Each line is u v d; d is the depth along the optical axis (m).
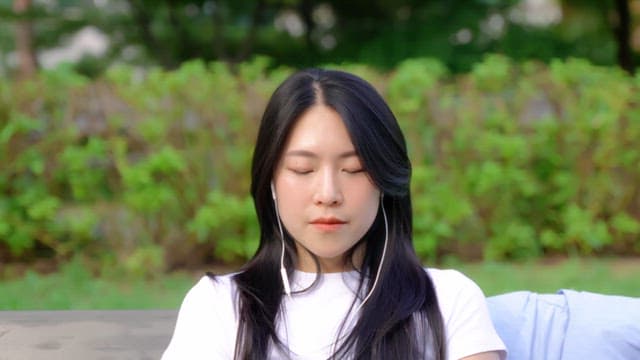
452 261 5.55
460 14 9.30
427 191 5.41
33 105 5.32
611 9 9.75
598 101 5.55
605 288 4.89
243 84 5.41
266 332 1.86
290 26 10.11
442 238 5.54
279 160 1.83
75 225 5.27
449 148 5.46
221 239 5.37
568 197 5.59
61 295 4.79
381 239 1.93
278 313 1.88
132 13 9.57
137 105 5.33
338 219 1.79
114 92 5.34
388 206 1.91
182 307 1.96
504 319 2.24
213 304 1.92
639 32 10.23
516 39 9.26
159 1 9.55
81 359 2.70
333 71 1.86
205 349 1.88
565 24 9.74
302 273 1.93
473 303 1.91
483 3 9.35
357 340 1.83
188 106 5.34
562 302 2.28
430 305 1.87
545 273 5.26
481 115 5.48
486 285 4.96
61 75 5.36
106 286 5.07
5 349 2.78
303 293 1.90
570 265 5.38
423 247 5.40
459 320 1.88
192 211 5.37
